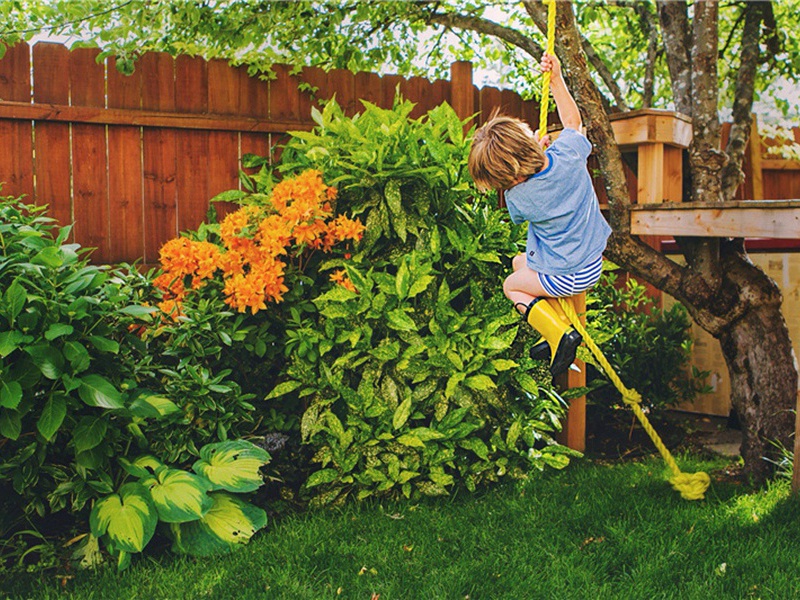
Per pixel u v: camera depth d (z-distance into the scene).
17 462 3.33
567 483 4.35
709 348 5.73
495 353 4.25
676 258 5.91
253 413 4.33
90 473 3.49
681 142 4.65
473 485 4.12
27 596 3.07
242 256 4.32
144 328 4.30
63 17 5.00
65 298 3.40
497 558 3.30
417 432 4.08
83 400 3.26
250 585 3.10
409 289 4.20
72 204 4.88
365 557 3.35
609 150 4.56
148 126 5.02
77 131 4.86
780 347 4.57
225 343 4.07
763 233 3.89
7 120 4.70
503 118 3.30
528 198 3.24
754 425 4.54
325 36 5.96
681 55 5.11
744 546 3.36
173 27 5.57
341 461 4.04
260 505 4.00
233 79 5.26
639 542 3.39
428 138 4.43
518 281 3.54
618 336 5.62
